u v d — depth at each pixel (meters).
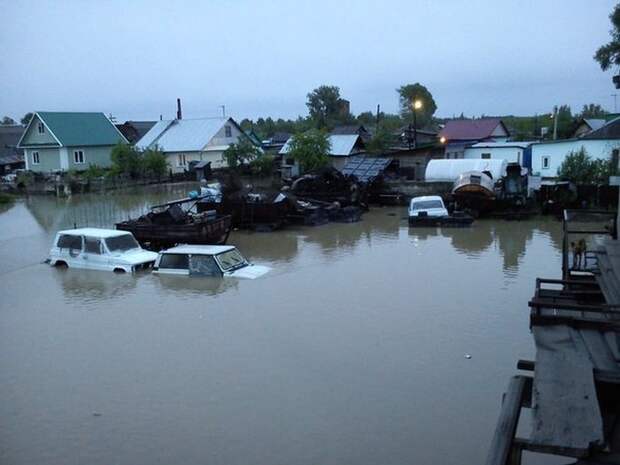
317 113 90.88
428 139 58.91
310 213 27.98
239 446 8.69
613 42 31.77
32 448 8.77
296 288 16.73
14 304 15.81
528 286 16.42
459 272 18.27
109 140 53.25
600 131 35.28
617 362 5.78
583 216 17.45
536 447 4.64
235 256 19.08
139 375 11.09
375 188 34.19
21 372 11.34
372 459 8.31
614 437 5.48
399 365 11.31
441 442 8.70
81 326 13.91
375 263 19.81
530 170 37.09
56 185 42.78
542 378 5.46
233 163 45.66
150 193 42.03
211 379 10.87
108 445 8.80
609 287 7.64
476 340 12.46
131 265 18.67
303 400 10.02
